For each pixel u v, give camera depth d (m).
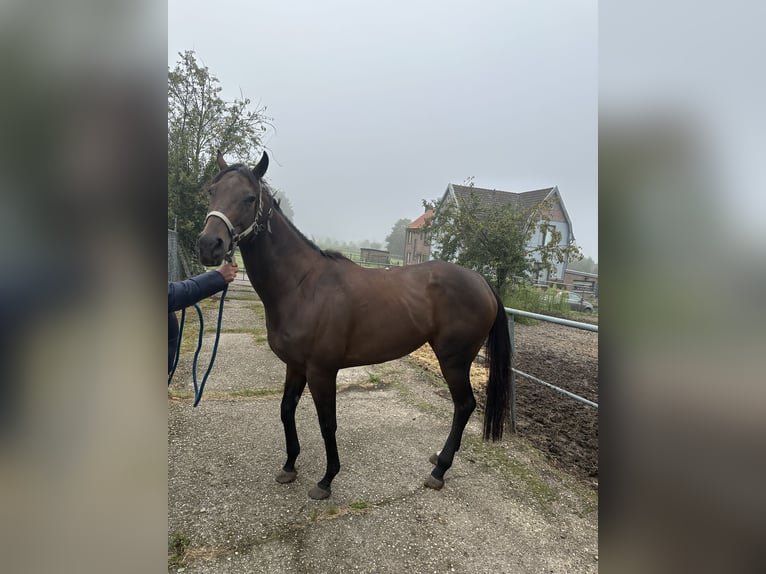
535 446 2.73
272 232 2.02
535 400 3.65
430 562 1.65
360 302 2.07
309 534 1.78
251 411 3.02
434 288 2.29
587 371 4.63
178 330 1.77
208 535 1.74
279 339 2.05
